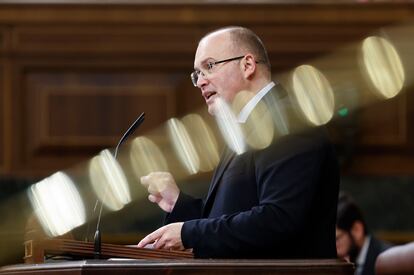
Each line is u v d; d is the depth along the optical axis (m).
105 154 15.45
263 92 7.99
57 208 14.75
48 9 15.98
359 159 15.81
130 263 6.29
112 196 15.11
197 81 8.19
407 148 15.91
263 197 7.30
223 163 8.11
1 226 15.19
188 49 16.00
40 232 7.08
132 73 16.00
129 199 15.12
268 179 7.32
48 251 6.92
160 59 15.99
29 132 15.80
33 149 15.74
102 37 16.02
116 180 15.27
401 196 15.73
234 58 8.05
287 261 6.51
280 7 16.03
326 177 7.51
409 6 16.08
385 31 16.02
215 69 8.06
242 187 7.65
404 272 6.41
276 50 15.98
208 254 7.16
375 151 15.85
